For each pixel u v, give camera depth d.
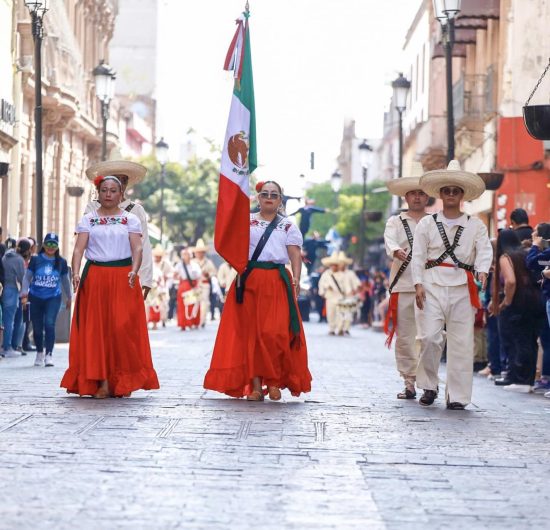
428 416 11.46
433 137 40.22
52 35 35.22
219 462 8.35
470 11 33.12
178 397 12.43
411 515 6.86
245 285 12.28
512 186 31.44
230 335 12.27
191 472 7.95
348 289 34.50
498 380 15.91
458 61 43.78
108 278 12.20
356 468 8.32
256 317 12.22
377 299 45.56
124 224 12.30
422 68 54.72
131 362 12.28
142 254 12.52
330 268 34.84
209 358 19.59
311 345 27.08
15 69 32.22
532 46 31.77
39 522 6.39
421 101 54.81
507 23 32.00
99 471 7.90
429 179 12.30
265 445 9.20
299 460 8.56
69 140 41.50
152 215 69.94
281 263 12.33
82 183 45.00
